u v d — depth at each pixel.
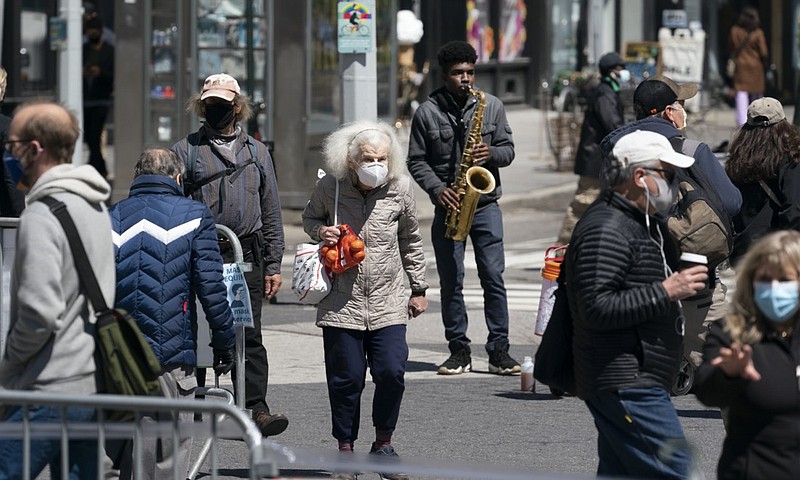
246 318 26.27
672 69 86.06
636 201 19.23
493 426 29.98
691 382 28.59
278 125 62.44
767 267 16.59
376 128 25.78
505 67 108.19
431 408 31.70
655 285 18.75
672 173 19.31
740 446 17.05
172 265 22.64
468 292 48.88
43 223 18.56
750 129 29.80
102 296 19.03
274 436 29.17
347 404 25.84
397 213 25.95
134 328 19.16
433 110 34.94
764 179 29.41
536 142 92.44
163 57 63.75
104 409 17.33
